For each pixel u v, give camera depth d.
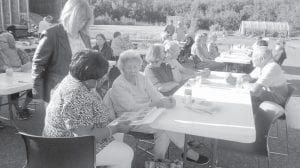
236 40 18.34
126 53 3.15
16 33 10.84
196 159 3.23
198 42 8.36
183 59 11.52
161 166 2.77
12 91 3.60
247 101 3.27
